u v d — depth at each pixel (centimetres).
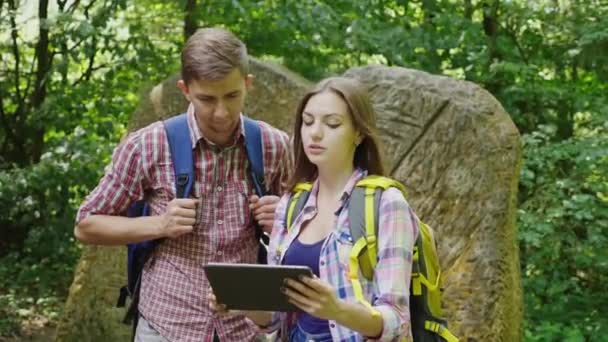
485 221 450
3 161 977
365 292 237
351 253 236
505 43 870
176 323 294
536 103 851
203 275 296
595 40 782
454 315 443
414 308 258
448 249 457
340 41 841
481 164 458
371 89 496
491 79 852
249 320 285
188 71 279
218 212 298
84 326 559
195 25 925
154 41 965
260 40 873
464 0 927
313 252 247
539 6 843
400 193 242
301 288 216
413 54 848
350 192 246
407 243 236
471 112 466
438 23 873
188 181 294
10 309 790
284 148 307
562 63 874
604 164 675
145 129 303
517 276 463
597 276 720
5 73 1034
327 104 250
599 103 778
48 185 853
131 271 306
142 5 948
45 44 995
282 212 262
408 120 483
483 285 441
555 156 679
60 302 831
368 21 859
